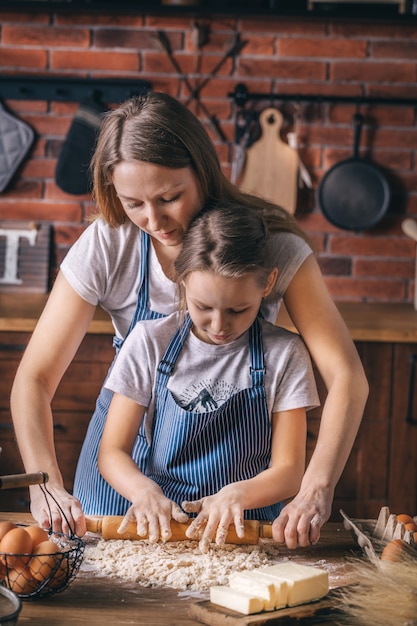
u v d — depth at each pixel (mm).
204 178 1724
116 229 1873
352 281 3572
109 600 1347
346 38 3453
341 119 3496
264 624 1248
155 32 3441
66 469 3051
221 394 1794
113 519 1580
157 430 1815
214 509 1566
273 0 3453
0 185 3506
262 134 3482
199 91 3475
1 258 3535
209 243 1635
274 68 3465
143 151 1621
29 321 2982
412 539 1458
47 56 3465
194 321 1715
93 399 3010
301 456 1758
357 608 1271
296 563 1479
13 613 1174
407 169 3520
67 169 3484
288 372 1794
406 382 3000
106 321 2965
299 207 3543
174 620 1290
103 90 3467
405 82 3477
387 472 3037
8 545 1325
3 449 3047
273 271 1757
